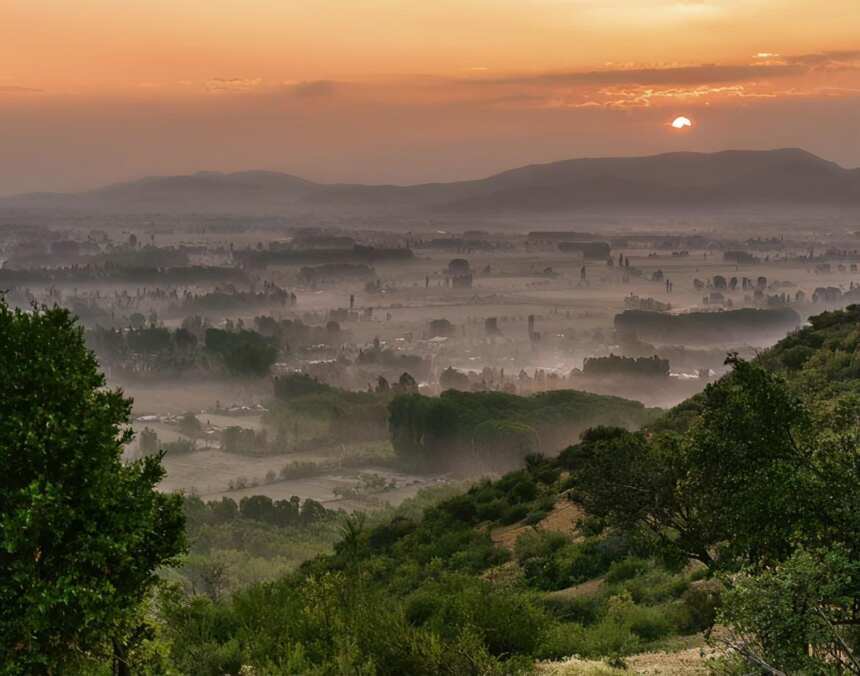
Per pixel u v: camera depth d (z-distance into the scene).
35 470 11.57
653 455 22.41
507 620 21.17
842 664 11.78
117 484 11.98
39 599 10.90
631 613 25.73
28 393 11.95
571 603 30.06
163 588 14.41
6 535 10.81
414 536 58.06
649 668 18.88
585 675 18.20
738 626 12.16
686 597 26.67
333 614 20.25
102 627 11.77
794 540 14.40
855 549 13.80
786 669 11.66
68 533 11.63
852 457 14.74
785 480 14.89
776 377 17.78
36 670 11.56
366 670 17.11
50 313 12.78
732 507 16.33
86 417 12.11
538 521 51.94
